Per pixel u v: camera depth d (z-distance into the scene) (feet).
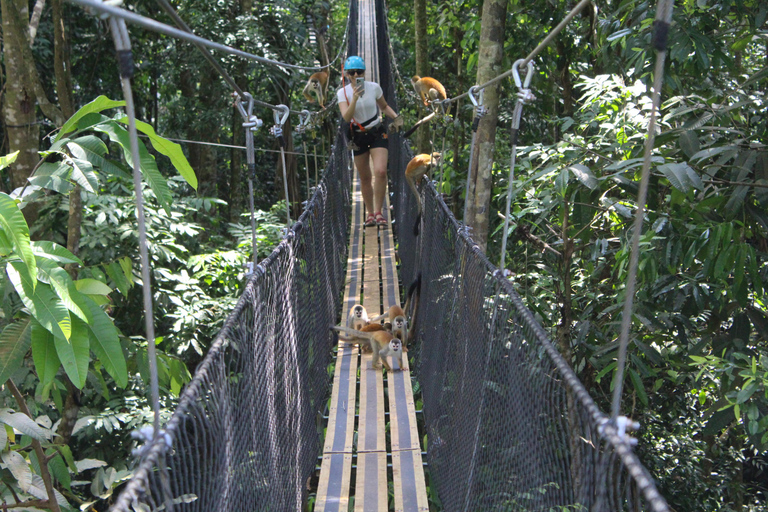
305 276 13.47
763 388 11.86
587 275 19.31
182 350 20.53
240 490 6.88
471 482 9.53
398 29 56.39
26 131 18.02
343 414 14.61
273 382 9.14
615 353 15.07
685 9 13.89
